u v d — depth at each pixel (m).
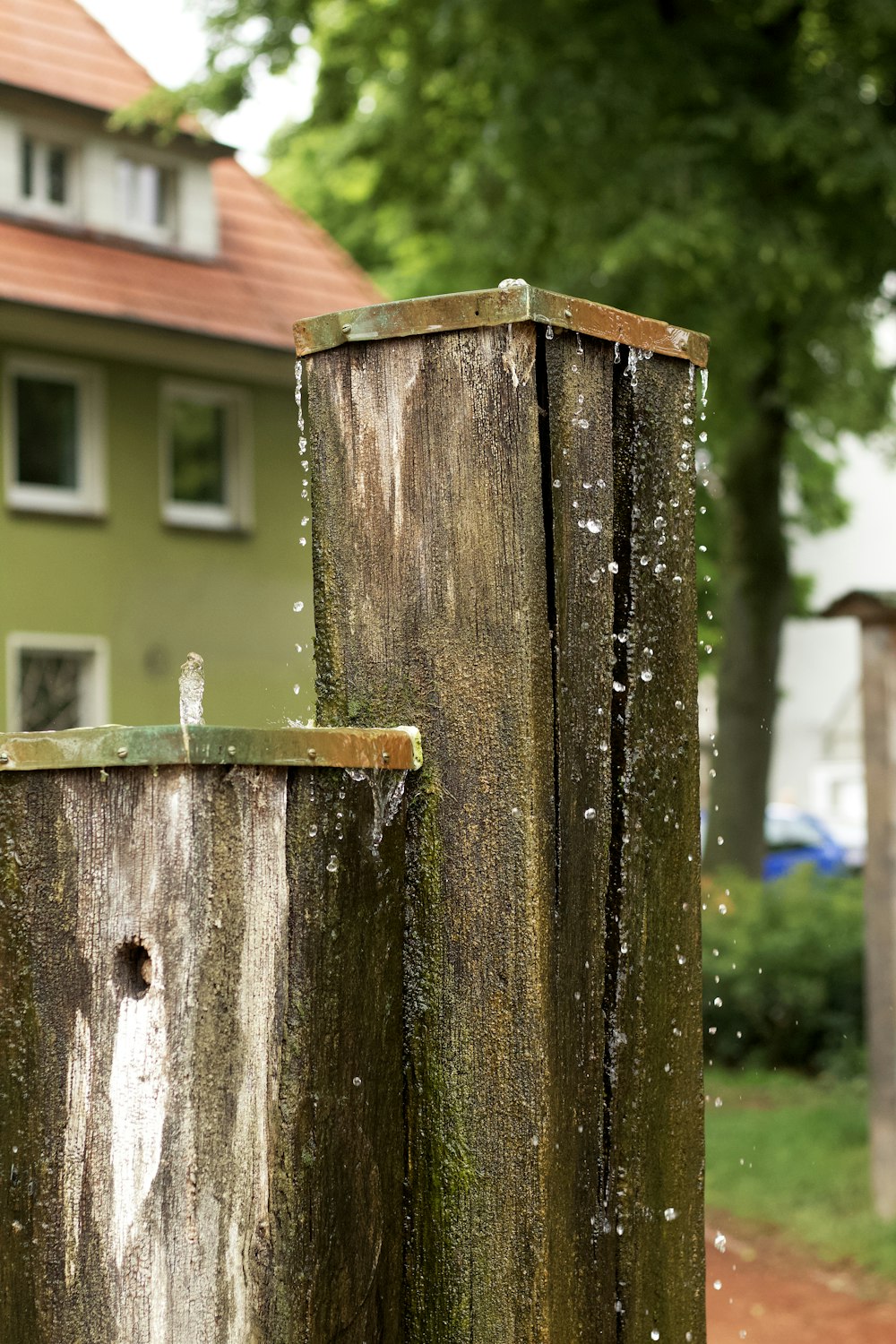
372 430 1.23
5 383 13.59
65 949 1.08
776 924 9.55
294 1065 1.10
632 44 10.24
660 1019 1.29
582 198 10.31
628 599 1.27
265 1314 1.08
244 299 15.05
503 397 1.17
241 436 15.41
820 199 10.30
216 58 11.30
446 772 1.18
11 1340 1.07
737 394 11.25
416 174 13.20
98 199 14.56
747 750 12.38
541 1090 1.14
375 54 11.95
